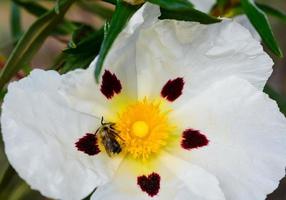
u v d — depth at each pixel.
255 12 0.29
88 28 0.32
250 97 0.28
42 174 0.26
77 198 0.26
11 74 0.30
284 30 0.62
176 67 0.28
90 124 0.28
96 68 0.25
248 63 0.28
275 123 0.28
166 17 0.27
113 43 0.25
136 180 0.28
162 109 0.29
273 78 0.61
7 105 0.26
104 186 0.27
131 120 0.29
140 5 0.26
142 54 0.28
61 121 0.27
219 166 0.28
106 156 0.28
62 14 0.30
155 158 0.29
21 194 0.33
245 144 0.28
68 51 0.29
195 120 0.29
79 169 0.27
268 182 0.28
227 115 0.28
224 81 0.28
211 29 0.28
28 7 0.35
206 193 0.28
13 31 0.37
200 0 0.32
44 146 0.26
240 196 0.28
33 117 0.26
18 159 0.25
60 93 0.27
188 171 0.28
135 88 0.29
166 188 0.28
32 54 0.30
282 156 0.28
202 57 0.28
